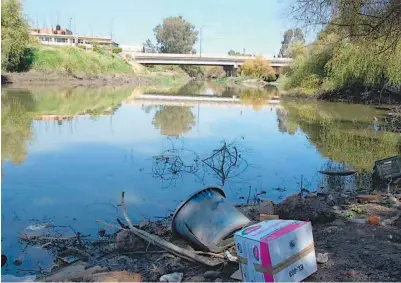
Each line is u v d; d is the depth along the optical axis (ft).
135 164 35.47
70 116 66.59
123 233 18.88
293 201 21.90
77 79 158.20
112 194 27.55
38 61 149.48
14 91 111.14
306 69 119.44
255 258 12.93
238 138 49.67
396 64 76.28
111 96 110.32
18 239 20.27
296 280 13.41
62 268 16.89
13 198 26.20
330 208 22.62
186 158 37.78
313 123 65.82
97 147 42.11
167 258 17.30
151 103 93.71
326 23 49.55
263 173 34.27
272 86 214.48
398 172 30.68
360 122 67.36
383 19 46.34
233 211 17.74
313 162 38.68
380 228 19.35
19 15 138.31
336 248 16.84
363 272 14.52
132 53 235.40
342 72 94.07
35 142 44.09
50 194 27.14
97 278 14.84
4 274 16.67
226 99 112.47
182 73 305.94
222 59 248.32
